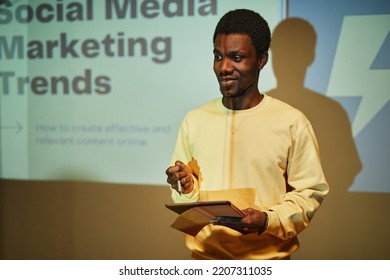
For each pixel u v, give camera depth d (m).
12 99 2.28
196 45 2.12
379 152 2.02
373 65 2.01
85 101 2.23
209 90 2.12
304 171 1.81
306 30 2.03
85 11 2.21
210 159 1.91
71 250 2.27
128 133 2.20
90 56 2.21
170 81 2.15
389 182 2.03
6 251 2.33
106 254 2.25
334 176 2.05
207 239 1.89
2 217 2.32
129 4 2.17
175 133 2.17
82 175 2.25
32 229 2.30
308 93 2.04
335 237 2.07
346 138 2.04
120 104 2.20
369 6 2.00
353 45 2.01
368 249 2.06
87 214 2.26
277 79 2.04
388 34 1.99
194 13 2.12
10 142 2.29
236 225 1.71
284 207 1.78
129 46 2.18
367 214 2.05
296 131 1.82
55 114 2.25
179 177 1.74
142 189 2.21
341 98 2.03
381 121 2.02
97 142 2.23
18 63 2.26
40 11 2.24
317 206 1.80
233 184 1.89
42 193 2.28
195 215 1.68
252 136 1.88
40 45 2.25
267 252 1.89
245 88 1.87
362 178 2.04
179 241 2.20
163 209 2.20
